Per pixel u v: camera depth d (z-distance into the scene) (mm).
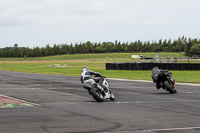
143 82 27016
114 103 13344
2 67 73750
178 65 46125
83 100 14430
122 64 50469
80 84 24766
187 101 14141
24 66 79125
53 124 8656
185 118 9727
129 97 15773
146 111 11117
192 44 166000
